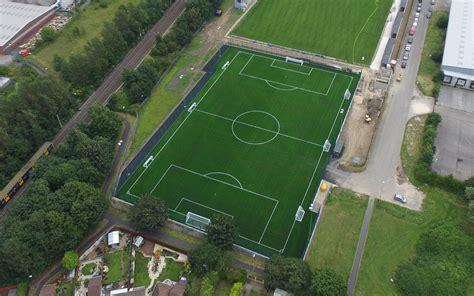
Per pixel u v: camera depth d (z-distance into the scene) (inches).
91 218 4178.2
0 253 3686.0
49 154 5093.5
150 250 4185.5
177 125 5472.4
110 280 3944.4
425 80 5930.1
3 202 4630.9
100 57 6205.7
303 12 7377.0
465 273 3818.9
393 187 4626.0
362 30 6884.8
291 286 3590.1
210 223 4121.6
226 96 5851.4
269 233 4281.5
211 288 3678.6
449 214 4320.9
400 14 7027.6
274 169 4879.4
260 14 7411.4
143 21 7042.3
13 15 7509.8
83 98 5930.1
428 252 4018.2
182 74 6259.8
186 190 4714.6
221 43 6815.9
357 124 5349.4
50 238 3909.9
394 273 3870.6
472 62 5767.7
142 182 4822.8
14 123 5142.7
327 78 6053.2
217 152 5108.3
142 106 5777.6
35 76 6382.9
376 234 4190.5
